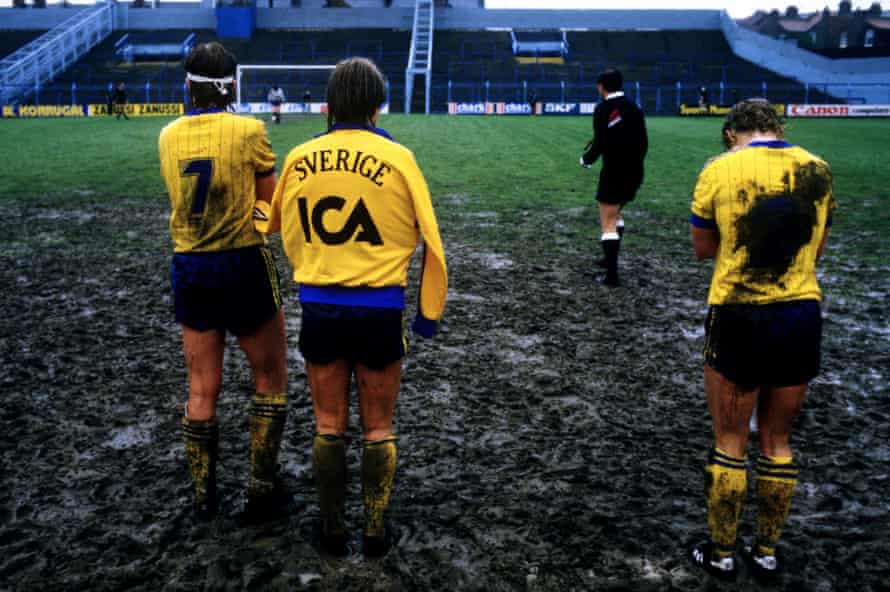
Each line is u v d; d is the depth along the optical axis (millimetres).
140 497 2973
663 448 3463
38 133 23172
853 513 2910
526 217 9539
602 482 3129
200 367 2756
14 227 8719
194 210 2643
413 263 7164
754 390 2408
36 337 4953
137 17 53125
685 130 25969
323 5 61062
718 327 2416
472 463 3281
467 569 2523
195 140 2627
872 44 67375
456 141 20438
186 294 2715
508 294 6090
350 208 2316
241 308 2707
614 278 6363
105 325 5234
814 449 3457
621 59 49219
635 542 2693
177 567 2512
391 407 2545
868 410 3904
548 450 3422
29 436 3508
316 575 2475
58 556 2570
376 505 2527
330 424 2520
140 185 12086
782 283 2316
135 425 3650
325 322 2381
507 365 4520
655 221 9375
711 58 49219
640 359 4652
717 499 2438
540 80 45656
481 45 51031
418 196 2328
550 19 53344
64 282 6375
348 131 2352
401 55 49188
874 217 9430
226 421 3693
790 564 2568
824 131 25359
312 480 3119
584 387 4195
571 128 26516
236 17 51344
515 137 22031
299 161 2361
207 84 2680
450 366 4488
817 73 45156
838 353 4773
